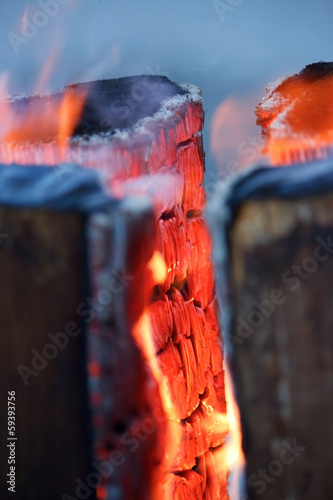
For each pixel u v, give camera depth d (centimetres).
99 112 157
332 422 142
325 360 142
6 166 150
